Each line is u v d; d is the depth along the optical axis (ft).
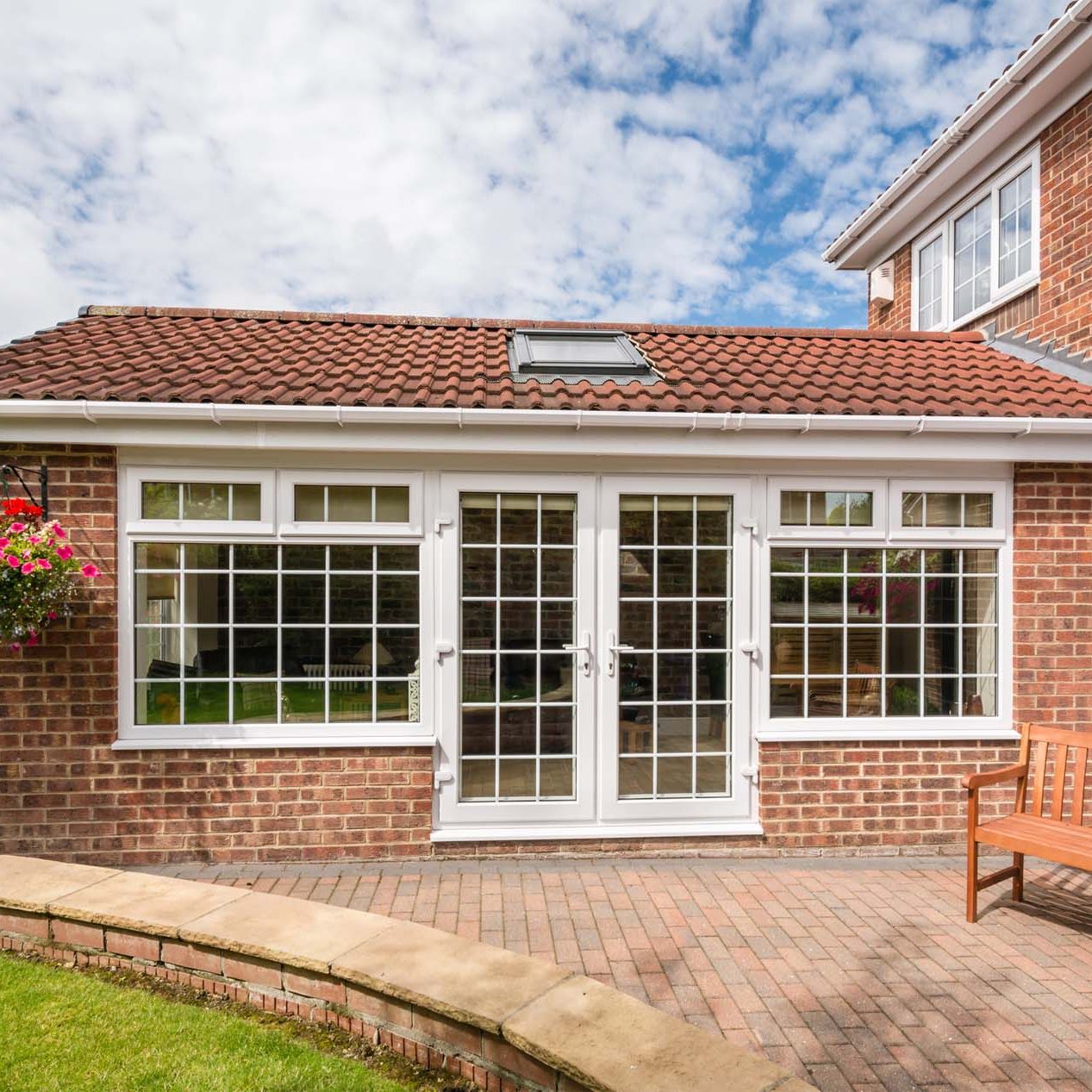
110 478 17.83
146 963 11.98
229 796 18.06
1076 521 19.56
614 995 9.98
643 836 18.74
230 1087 9.37
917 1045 11.11
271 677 18.44
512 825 18.69
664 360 23.02
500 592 18.86
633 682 19.06
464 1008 9.59
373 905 15.78
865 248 37.27
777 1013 11.89
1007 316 27.81
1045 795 19.42
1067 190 24.67
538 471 18.86
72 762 17.78
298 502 18.52
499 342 25.23
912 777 19.22
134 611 18.06
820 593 19.47
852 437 18.48
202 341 23.49
